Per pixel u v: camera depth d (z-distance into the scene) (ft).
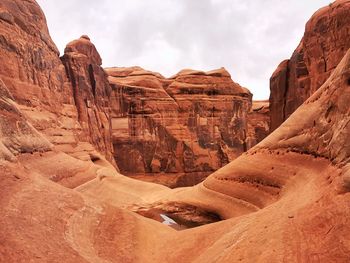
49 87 84.17
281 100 109.09
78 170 66.33
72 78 101.81
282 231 22.16
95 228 29.53
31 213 25.81
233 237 26.76
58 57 95.50
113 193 71.00
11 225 22.72
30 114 69.05
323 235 19.33
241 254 22.20
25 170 34.76
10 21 67.67
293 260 18.25
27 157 47.83
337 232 18.76
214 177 61.52
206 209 55.88
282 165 43.45
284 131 47.62
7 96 45.44
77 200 32.91
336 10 73.82
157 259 28.32
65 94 95.50
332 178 25.91
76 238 25.75
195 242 30.83
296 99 97.14
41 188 31.83
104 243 27.68
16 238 21.43
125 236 30.53
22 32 72.64
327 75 78.23
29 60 73.97
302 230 21.01
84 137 100.01
